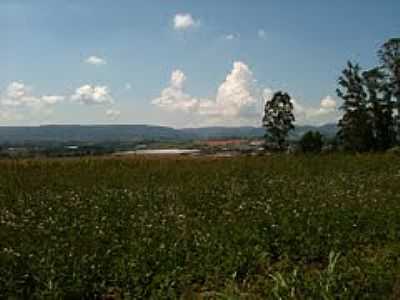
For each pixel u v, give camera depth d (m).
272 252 11.88
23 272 9.35
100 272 9.67
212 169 29.80
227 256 10.69
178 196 19.25
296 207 15.18
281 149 72.19
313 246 11.75
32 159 36.56
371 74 64.81
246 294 9.13
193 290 9.71
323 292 8.31
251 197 18.30
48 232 12.41
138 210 16.22
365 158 33.50
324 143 67.12
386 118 65.25
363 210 14.77
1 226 13.66
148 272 9.73
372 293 8.62
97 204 17.52
